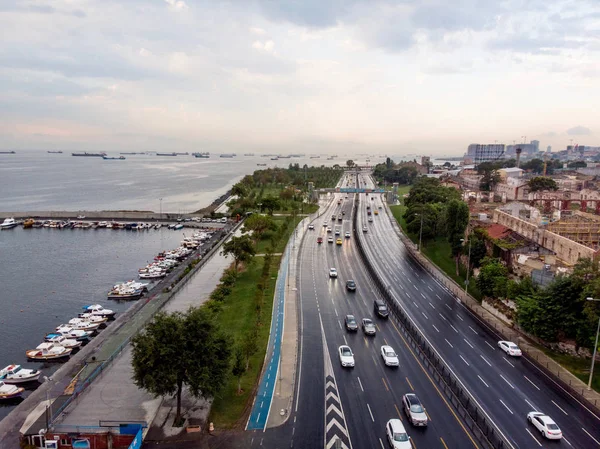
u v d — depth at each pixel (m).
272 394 61.94
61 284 133.50
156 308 102.62
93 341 87.25
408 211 191.12
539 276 92.06
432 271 132.50
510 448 49.81
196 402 60.16
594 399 61.75
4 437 54.16
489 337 83.81
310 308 98.50
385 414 57.03
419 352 76.19
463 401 60.03
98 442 51.34
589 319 69.00
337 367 70.25
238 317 93.12
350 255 151.25
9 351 90.06
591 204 198.38
